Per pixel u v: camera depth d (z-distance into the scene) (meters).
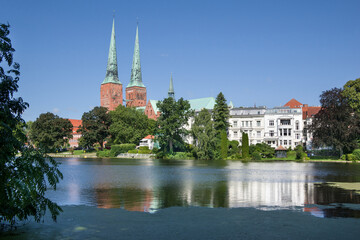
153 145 147.25
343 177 40.44
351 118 88.81
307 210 19.89
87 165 70.50
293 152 102.38
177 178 39.78
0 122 14.35
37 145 16.62
